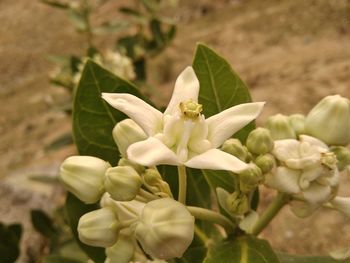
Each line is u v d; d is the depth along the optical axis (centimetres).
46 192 41
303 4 69
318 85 51
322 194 11
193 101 10
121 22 35
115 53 31
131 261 12
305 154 11
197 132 10
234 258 12
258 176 11
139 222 10
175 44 68
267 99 51
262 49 63
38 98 67
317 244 36
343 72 52
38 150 55
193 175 14
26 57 79
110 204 11
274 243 37
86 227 11
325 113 12
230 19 72
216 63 14
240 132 13
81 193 11
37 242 34
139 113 10
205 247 14
